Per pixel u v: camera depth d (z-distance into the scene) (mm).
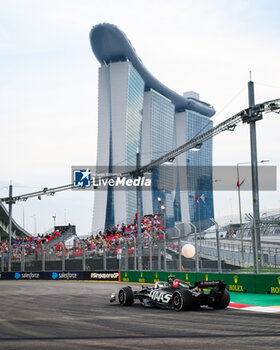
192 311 13656
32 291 25781
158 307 15367
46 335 9195
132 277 35688
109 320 11648
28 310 14766
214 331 9352
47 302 18062
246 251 30750
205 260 28875
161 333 9227
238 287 21938
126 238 45125
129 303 15961
